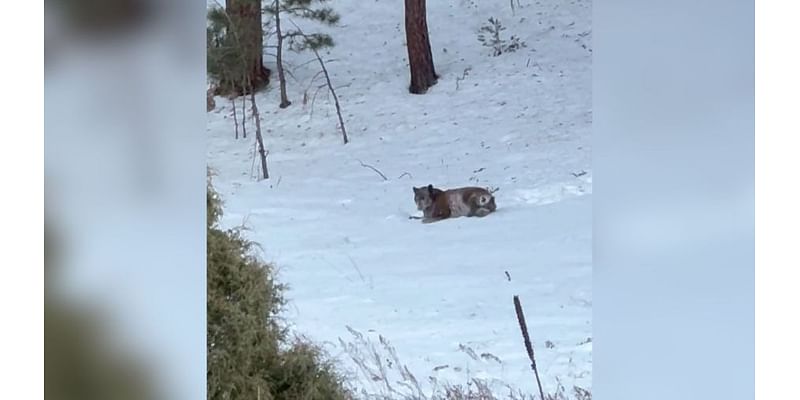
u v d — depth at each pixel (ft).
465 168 84.64
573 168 83.76
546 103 84.43
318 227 84.94
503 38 85.05
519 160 84.28
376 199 84.84
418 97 85.20
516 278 83.76
